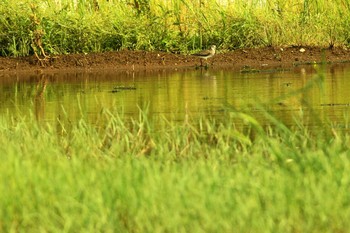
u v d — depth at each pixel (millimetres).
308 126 13586
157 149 11273
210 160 9773
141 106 17172
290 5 31656
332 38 30016
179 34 29422
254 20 29938
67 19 28125
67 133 13180
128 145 11531
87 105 17578
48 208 7902
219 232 7254
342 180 8070
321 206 7590
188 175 8547
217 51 29062
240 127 13828
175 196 7859
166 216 7449
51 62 26906
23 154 10422
